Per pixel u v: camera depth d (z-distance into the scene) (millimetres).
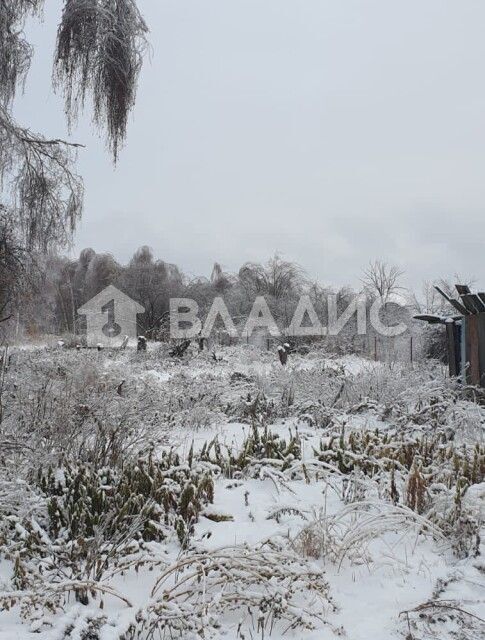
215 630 2656
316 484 5250
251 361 18656
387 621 2828
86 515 3756
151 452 5062
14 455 4695
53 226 10812
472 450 5559
